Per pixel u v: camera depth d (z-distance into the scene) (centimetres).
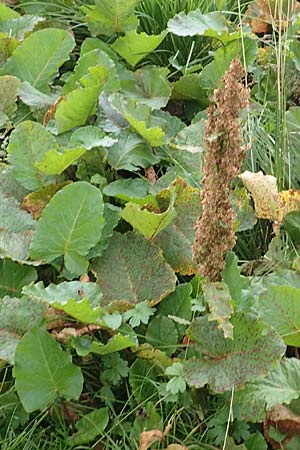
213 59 324
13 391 227
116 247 246
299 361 224
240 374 215
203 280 230
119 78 299
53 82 312
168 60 323
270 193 255
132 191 260
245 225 260
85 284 232
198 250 223
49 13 325
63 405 227
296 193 254
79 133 263
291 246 258
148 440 214
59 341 228
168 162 276
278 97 275
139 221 243
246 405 218
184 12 322
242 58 306
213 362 220
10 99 285
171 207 241
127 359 235
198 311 236
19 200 259
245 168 277
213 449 220
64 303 218
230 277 230
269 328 216
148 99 296
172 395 221
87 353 224
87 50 305
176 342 233
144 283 242
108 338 233
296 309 224
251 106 298
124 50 308
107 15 310
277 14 329
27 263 239
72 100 267
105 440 223
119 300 233
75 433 223
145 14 325
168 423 220
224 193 218
